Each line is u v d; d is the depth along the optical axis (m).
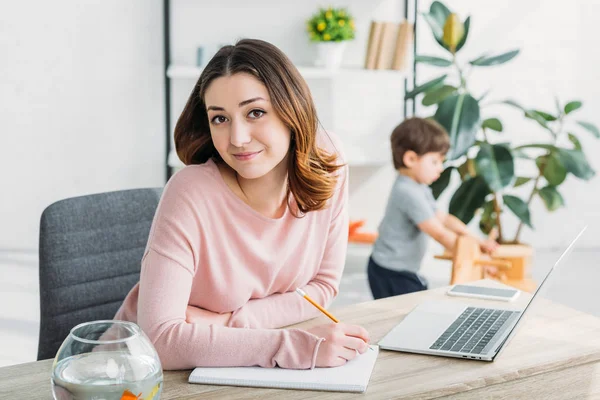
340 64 4.28
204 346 1.36
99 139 4.16
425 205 2.90
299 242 1.60
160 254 1.41
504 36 4.36
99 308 1.83
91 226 1.82
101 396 1.07
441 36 3.59
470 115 3.39
